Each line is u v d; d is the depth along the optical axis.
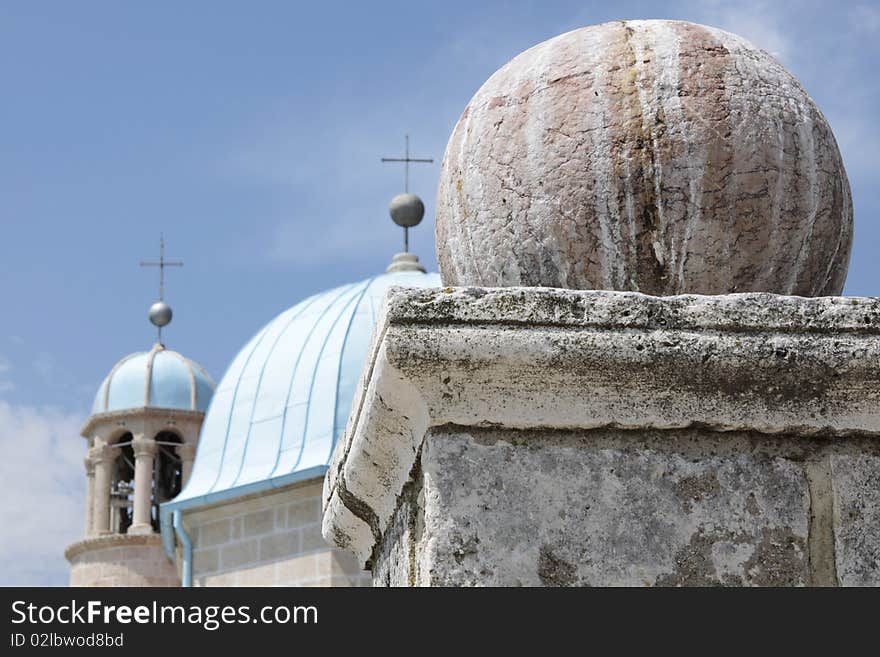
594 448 7.44
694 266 8.15
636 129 8.14
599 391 7.39
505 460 7.38
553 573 7.29
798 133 8.34
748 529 7.43
